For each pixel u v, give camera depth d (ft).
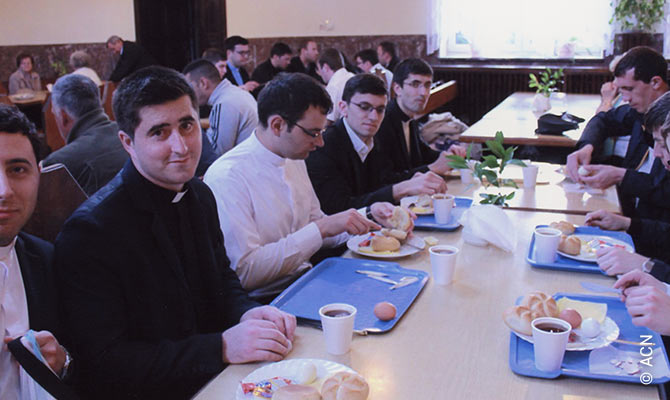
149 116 4.89
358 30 27.89
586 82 25.02
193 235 5.48
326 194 8.91
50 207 6.05
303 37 28.76
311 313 5.19
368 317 5.12
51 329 4.61
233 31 29.53
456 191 9.58
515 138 13.30
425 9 26.86
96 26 31.32
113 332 4.75
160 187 5.19
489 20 26.13
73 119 9.86
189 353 4.61
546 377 4.19
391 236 6.84
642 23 23.71
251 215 6.97
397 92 11.27
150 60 27.45
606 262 5.98
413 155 11.89
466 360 4.45
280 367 4.29
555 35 25.43
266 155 7.13
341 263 6.38
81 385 4.84
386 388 4.09
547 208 8.45
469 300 5.50
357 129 9.41
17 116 4.31
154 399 5.17
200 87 14.46
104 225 4.82
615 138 13.57
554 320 4.46
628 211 11.04
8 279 4.37
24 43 32.07
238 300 5.68
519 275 6.11
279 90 6.91
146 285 4.99
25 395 4.04
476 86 26.76
